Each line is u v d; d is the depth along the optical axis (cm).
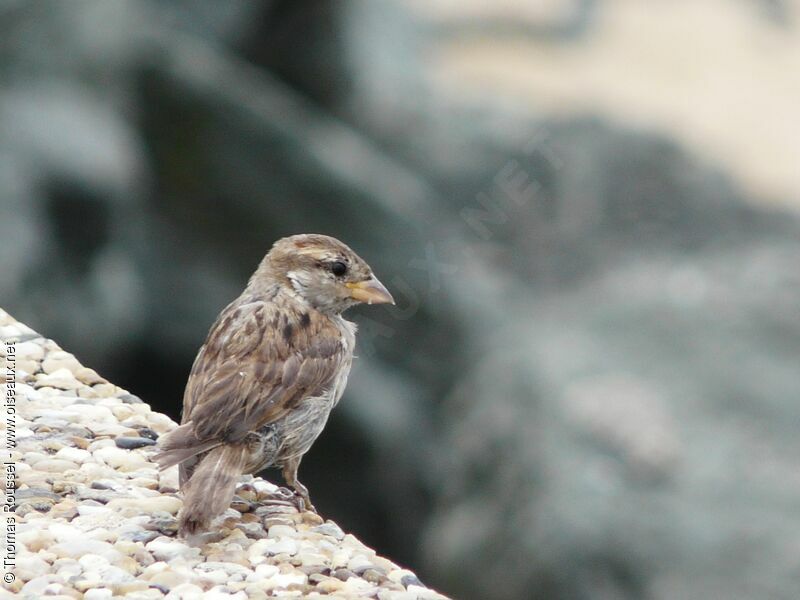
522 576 1382
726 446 1487
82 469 576
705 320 1838
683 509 1376
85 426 607
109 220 1394
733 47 2897
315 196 1566
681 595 1312
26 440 592
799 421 1559
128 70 1517
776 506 1379
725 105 2638
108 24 1481
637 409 1517
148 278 1480
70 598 481
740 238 2194
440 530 1481
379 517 1502
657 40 2823
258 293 624
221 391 555
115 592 488
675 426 1522
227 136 1552
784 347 1780
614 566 1352
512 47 2653
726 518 1372
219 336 584
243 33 1917
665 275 1998
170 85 1536
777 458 1472
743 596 1301
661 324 1816
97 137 1408
